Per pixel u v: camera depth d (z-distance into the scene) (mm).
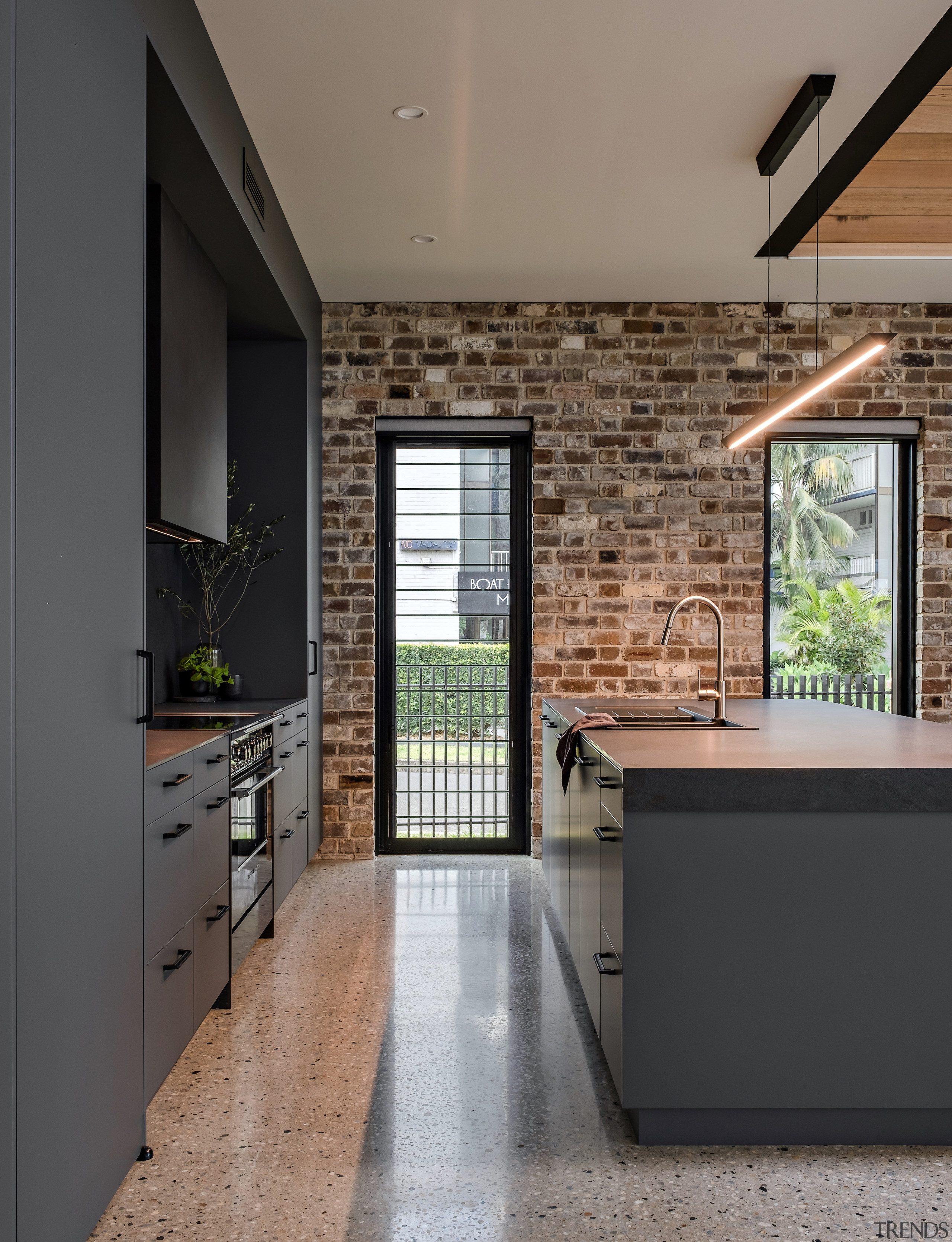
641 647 4949
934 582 5008
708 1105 2088
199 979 2611
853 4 2504
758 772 2076
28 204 1498
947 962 2084
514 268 4445
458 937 3658
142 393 2047
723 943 2078
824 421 5020
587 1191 1965
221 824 2859
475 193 3633
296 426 4508
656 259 4328
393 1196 1946
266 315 4070
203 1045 2695
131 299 1977
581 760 2775
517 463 5113
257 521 4512
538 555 4945
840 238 4148
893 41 2658
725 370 4953
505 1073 2518
